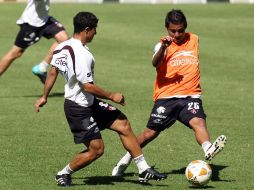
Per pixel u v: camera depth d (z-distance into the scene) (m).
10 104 45.19
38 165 30.91
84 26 26.45
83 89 26.27
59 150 33.72
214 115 42.56
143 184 28.19
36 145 34.66
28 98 47.34
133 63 61.97
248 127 39.47
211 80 54.78
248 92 50.25
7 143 34.97
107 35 78.25
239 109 44.41
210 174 27.28
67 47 26.52
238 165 31.52
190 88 28.98
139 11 102.88
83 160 27.12
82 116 26.70
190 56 29.19
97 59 63.81
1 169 30.14
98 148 26.95
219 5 115.12
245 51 69.25
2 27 83.25
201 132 28.11
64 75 26.78
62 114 42.41
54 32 47.44
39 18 47.22
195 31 82.50
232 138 36.81
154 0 130.62
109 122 27.08
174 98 28.94
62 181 27.55
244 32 82.19
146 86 51.66
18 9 102.94
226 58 65.19
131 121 40.91
